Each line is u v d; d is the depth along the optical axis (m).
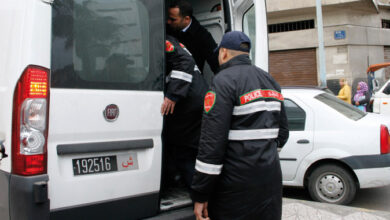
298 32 16.14
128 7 2.55
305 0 15.23
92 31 2.37
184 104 2.86
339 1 14.91
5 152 2.12
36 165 2.08
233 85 2.15
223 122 2.09
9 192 2.09
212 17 3.81
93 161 2.35
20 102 2.06
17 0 2.19
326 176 4.73
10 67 2.14
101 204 2.36
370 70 12.52
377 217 3.74
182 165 3.06
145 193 2.58
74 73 2.26
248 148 2.14
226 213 2.21
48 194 2.13
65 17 2.24
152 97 2.62
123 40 2.51
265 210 2.19
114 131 2.42
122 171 2.47
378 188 5.63
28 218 2.04
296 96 5.03
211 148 2.08
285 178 4.92
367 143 4.50
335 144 4.64
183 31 3.27
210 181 2.11
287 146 4.87
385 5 16.83
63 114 2.20
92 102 2.32
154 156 2.63
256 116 2.16
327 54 16.08
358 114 5.02
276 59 16.75
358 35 16.05
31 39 2.09
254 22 3.58
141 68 2.58
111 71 2.43
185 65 2.68
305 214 3.83
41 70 2.12
